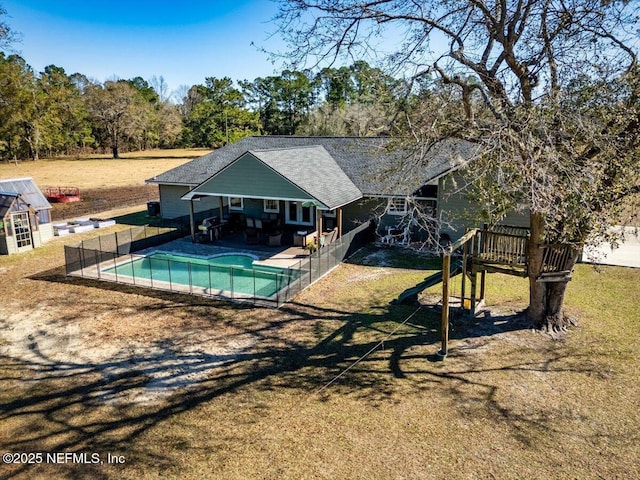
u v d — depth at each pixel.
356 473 7.62
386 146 12.91
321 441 8.43
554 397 9.66
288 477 7.56
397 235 21.73
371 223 22.80
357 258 20.20
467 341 12.27
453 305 14.78
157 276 18.22
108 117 80.75
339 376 10.67
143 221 28.94
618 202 10.92
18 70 62.41
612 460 7.82
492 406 9.39
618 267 18.20
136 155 84.88
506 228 16.06
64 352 12.01
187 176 27.66
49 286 17.06
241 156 20.22
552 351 11.62
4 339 12.80
